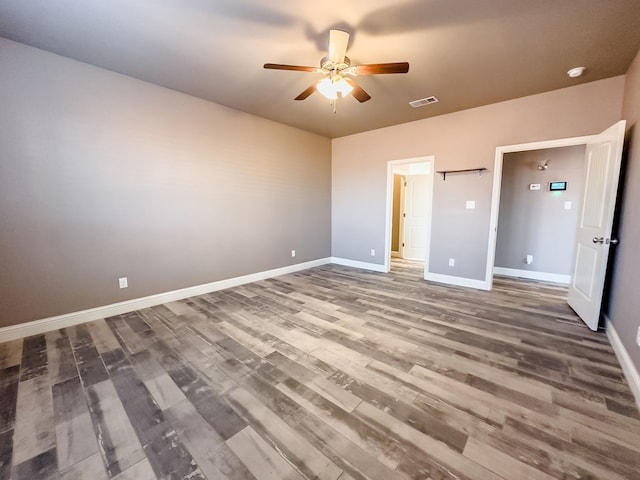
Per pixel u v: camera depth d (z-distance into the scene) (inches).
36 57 97.0
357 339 98.0
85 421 61.2
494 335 100.8
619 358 83.8
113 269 119.0
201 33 87.9
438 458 51.8
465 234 161.9
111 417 62.3
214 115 147.0
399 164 186.5
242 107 152.9
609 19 79.2
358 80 118.0
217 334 102.0
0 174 93.3
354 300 138.9
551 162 170.4
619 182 105.2
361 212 210.2
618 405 65.2
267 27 84.6
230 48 96.3
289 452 53.4
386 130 189.5
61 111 103.0
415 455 52.5
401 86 124.1
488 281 155.8
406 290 155.7
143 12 78.0
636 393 67.4
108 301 118.3
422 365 82.0
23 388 71.9
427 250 177.6
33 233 100.3
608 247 99.2
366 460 51.6
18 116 95.3
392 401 67.1
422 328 106.7
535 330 104.9
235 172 159.3
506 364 82.4
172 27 84.8
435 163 169.2
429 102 143.3
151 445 55.1
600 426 59.1
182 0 73.2
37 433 57.9
